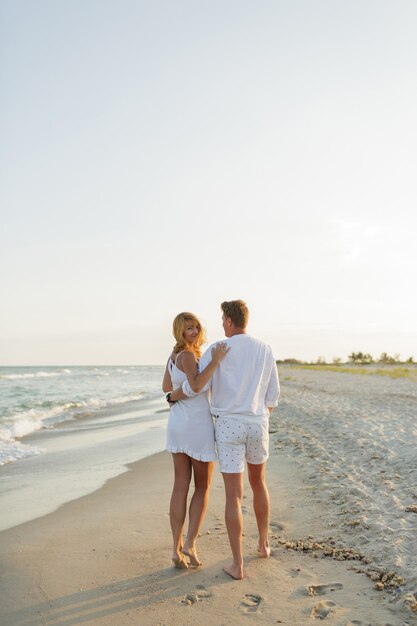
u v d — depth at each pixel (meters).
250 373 3.85
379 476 6.21
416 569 3.58
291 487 6.02
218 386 3.83
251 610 3.16
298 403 15.73
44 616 3.11
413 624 2.94
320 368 53.66
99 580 3.60
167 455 8.44
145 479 6.76
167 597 3.34
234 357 3.83
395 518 4.67
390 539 4.17
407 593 3.26
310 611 3.12
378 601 3.22
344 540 4.27
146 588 3.47
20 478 6.94
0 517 5.15
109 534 4.55
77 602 3.28
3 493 6.14
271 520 4.88
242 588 3.45
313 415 12.51
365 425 10.27
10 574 3.70
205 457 3.83
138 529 4.68
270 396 3.98
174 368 3.93
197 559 3.83
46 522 4.95
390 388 22.06
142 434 11.05
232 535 3.66
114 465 7.73
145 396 23.11
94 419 14.23
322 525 4.66
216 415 3.86
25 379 43.22
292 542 4.28
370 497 5.35
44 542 4.37
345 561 3.87
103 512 5.25
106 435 11.02
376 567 3.70
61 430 11.91
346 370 46.00
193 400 3.90
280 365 72.31
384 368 50.28
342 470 6.65
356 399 16.66
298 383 27.48
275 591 3.40
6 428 11.71
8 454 8.66
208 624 3.00
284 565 3.82
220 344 3.81
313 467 6.93
